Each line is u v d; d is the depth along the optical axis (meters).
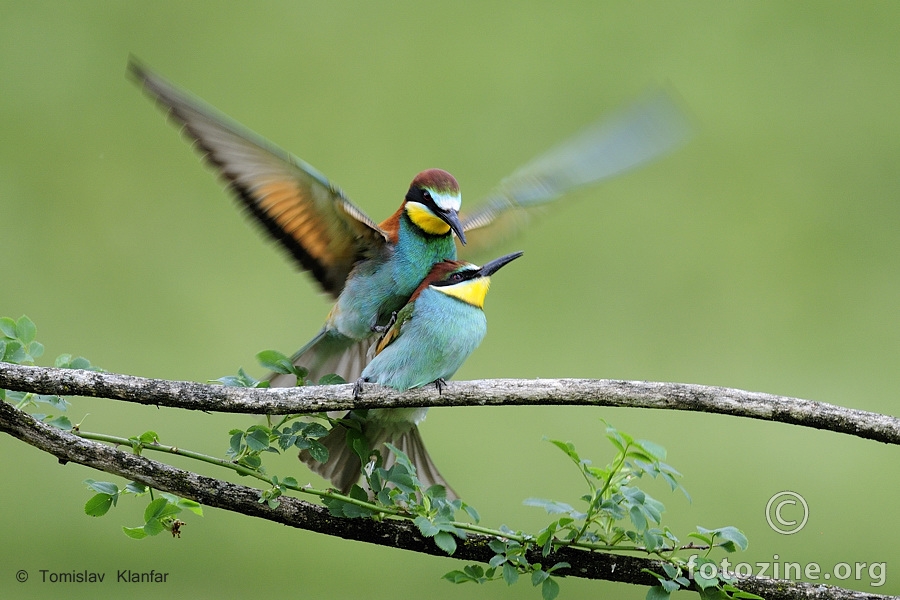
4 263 10.98
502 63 12.84
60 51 12.27
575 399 4.87
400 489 5.00
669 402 4.76
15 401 4.90
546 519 9.17
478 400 5.15
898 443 4.69
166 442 9.15
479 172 12.36
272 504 4.93
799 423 4.72
